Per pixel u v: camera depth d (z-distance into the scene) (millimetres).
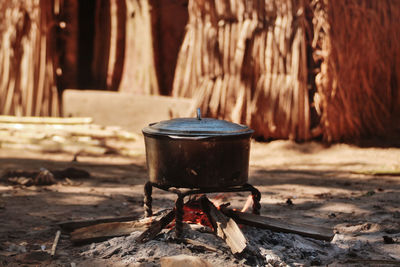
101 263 2209
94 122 5723
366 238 2504
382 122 5176
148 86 5961
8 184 3463
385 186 3500
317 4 4840
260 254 2217
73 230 2527
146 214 2484
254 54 4957
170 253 2232
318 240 2432
